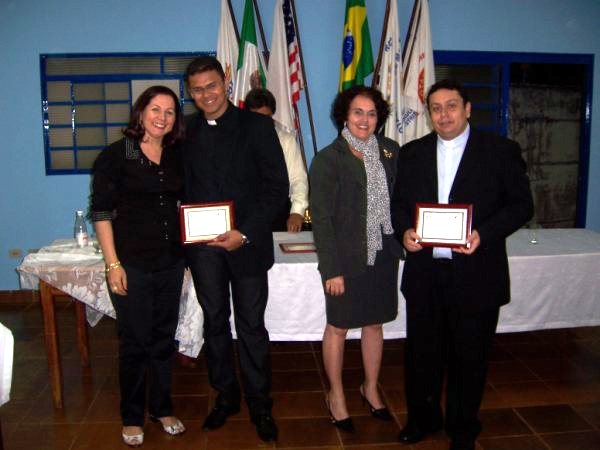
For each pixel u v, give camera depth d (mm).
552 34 4500
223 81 1982
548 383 2762
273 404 2561
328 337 2250
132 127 1958
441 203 1904
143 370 2176
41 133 4301
